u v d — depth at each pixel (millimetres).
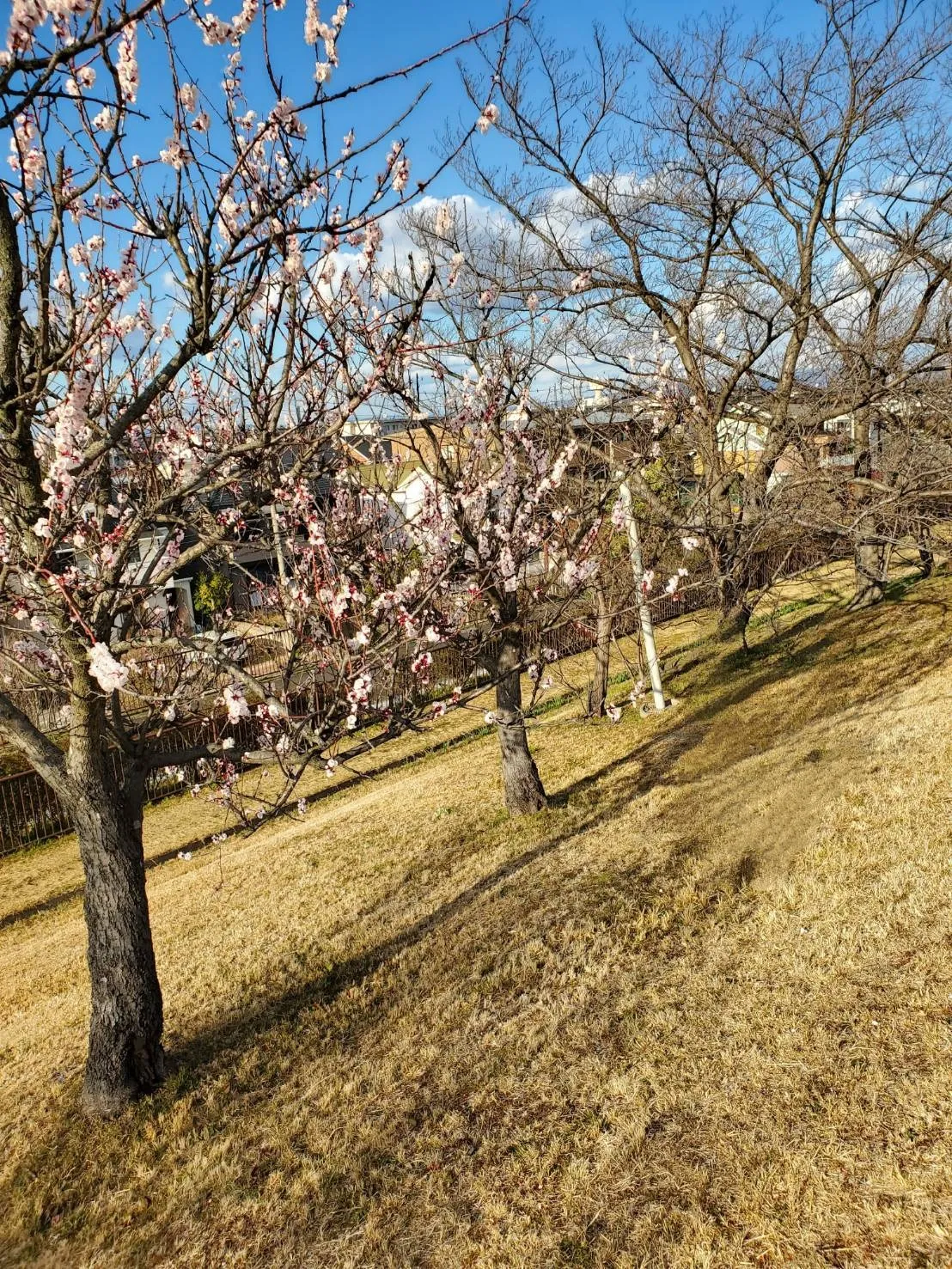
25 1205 5168
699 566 12602
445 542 6582
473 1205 4219
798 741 9344
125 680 4020
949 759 7297
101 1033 5988
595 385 11680
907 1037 4312
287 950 8031
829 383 12586
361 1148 4898
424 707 6098
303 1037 6352
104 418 5672
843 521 10953
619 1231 3795
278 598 7121
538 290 12984
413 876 9086
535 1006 5711
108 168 3684
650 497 11133
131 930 6031
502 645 9500
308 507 6078
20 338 4590
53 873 13344
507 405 7570
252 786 15203
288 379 4391
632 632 13055
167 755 6297
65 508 4508
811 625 15891
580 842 8594
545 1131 4547
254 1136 5324
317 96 2969
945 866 5637
